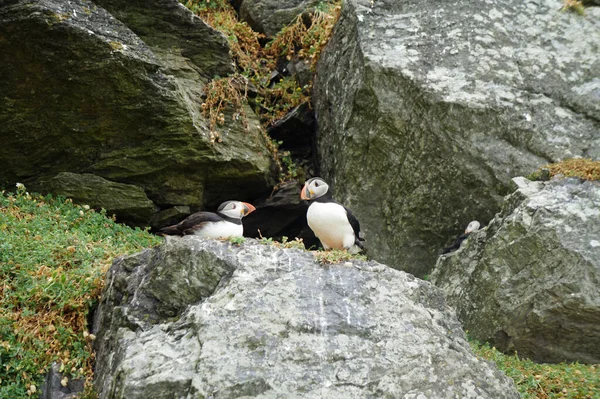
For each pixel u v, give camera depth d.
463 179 8.66
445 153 8.69
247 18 11.91
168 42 9.55
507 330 7.32
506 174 8.52
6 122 8.45
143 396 4.82
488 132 8.64
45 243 7.16
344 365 4.99
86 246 7.28
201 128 8.98
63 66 8.24
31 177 8.85
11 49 8.05
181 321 5.34
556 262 7.05
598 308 6.78
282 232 10.11
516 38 9.26
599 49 9.15
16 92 8.32
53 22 7.98
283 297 5.32
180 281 5.59
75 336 6.07
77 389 5.68
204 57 9.71
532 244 7.23
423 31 9.34
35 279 6.45
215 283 5.56
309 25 11.46
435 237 8.98
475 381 5.15
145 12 9.38
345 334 5.18
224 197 9.55
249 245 5.76
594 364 7.19
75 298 6.34
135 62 8.45
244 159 9.20
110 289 6.07
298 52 11.26
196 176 9.09
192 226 6.64
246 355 4.96
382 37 9.34
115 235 8.27
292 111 10.43
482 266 7.61
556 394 6.32
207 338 5.04
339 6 10.87
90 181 8.83
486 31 9.26
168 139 8.83
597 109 8.73
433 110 8.69
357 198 9.22
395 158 8.99
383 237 9.15
